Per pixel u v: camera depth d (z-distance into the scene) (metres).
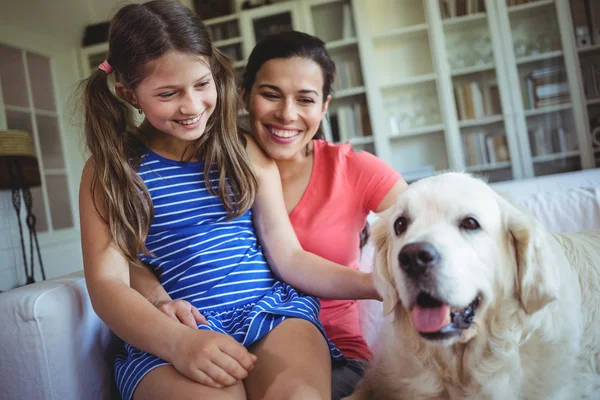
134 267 1.13
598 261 1.15
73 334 1.04
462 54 4.27
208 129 1.16
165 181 1.12
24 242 3.62
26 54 3.98
